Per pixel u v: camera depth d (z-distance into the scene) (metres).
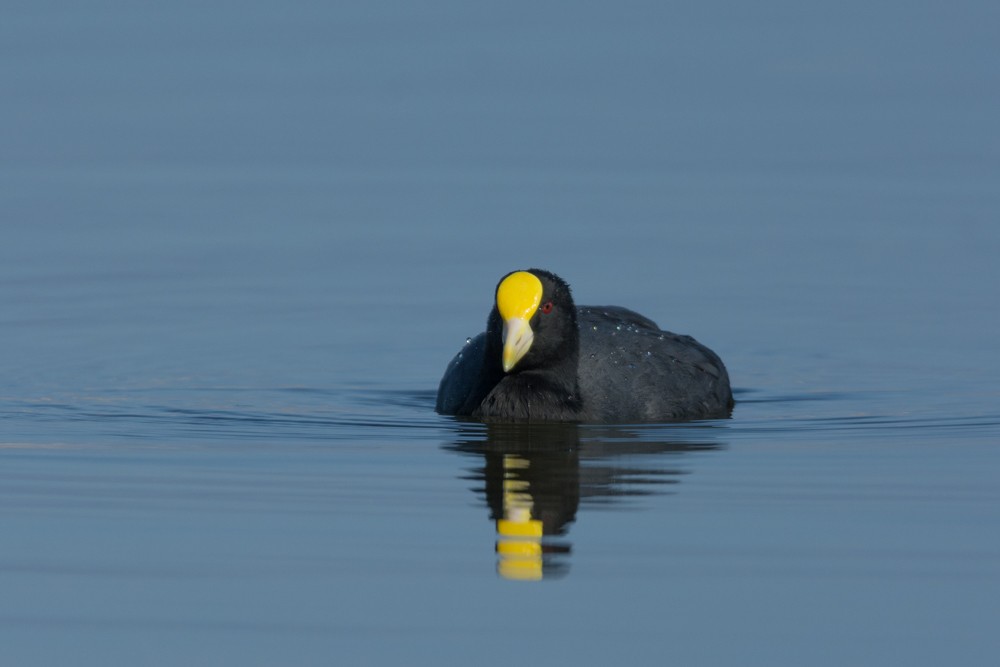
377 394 19.09
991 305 22.75
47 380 19.39
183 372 19.92
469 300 23.20
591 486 14.94
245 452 16.27
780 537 13.45
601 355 17.97
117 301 22.95
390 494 14.68
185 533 13.62
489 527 13.71
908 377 19.77
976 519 13.88
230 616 11.95
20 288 23.44
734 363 20.55
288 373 19.98
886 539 13.41
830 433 17.09
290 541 13.38
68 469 15.60
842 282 23.80
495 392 17.67
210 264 24.80
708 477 15.26
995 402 18.50
